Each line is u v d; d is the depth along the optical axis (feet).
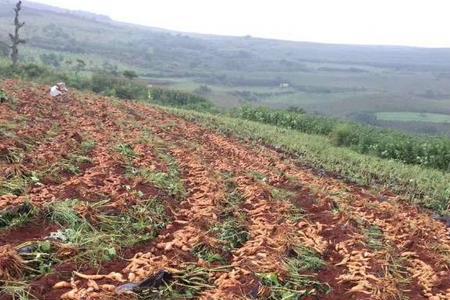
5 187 26.96
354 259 23.30
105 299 17.53
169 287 19.04
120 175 32.35
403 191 45.11
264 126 74.74
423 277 22.56
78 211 24.43
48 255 20.33
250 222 27.55
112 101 76.23
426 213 37.81
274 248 23.30
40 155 32.91
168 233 24.95
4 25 374.63
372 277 21.40
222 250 23.48
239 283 19.43
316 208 31.42
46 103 58.85
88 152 38.06
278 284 20.11
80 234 22.29
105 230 24.13
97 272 20.21
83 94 79.15
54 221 23.65
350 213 30.25
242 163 42.29
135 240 23.17
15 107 52.16
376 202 36.01
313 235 25.61
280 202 30.58
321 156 55.31
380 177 49.19
